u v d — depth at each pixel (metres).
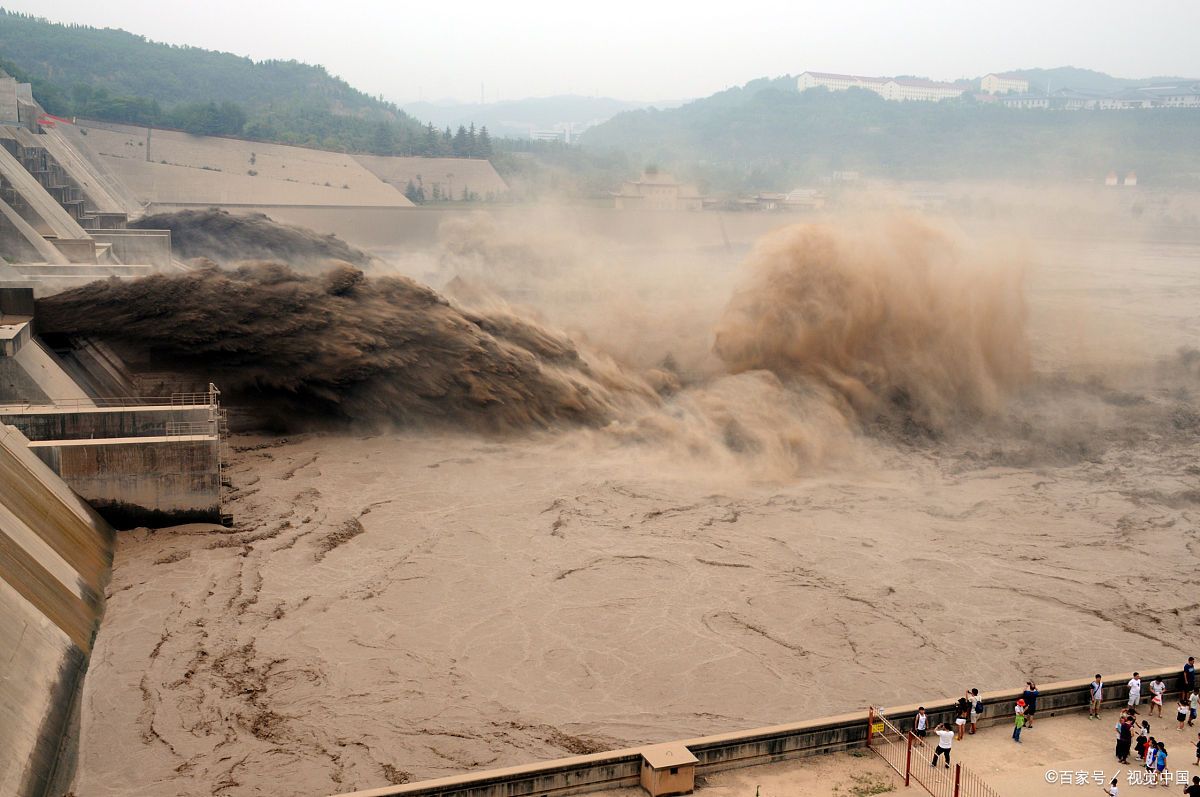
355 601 39.09
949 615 39.72
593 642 36.53
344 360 61.91
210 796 26.97
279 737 29.78
